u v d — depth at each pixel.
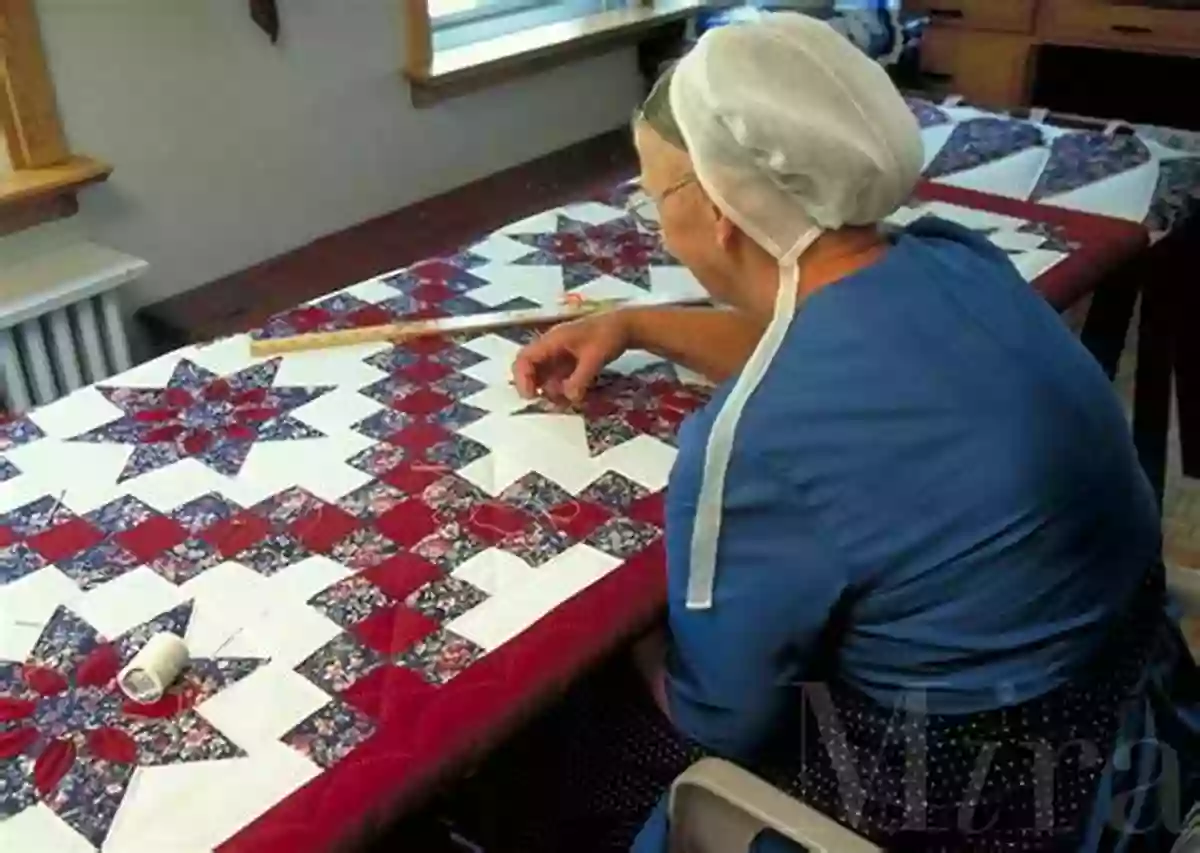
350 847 0.80
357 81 2.23
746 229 0.94
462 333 1.39
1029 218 1.69
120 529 1.07
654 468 1.16
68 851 0.77
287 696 0.89
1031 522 0.88
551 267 1.56
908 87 3.16
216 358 1.34
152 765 0.84
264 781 0.82
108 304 1.85
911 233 1.02
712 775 0.95
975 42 3.17
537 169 2.60
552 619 0.97
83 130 1.85
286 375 1.31
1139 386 2.07
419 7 2.26
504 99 2.53
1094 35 3.02
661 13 2.78
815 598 0.91
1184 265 2.04
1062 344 0.94
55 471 1.14
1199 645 1.83
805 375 0.89
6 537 1.05
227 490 1.12
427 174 2.43
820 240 0.94
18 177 1.77
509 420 1.23
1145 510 0.98
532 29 2.62
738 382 0.92
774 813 0.92
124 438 1.20
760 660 0.95
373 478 1.14
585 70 2.70
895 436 0.87
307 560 1.03
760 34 0.91
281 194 2.17
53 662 0.92
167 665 0.89
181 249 2.05
